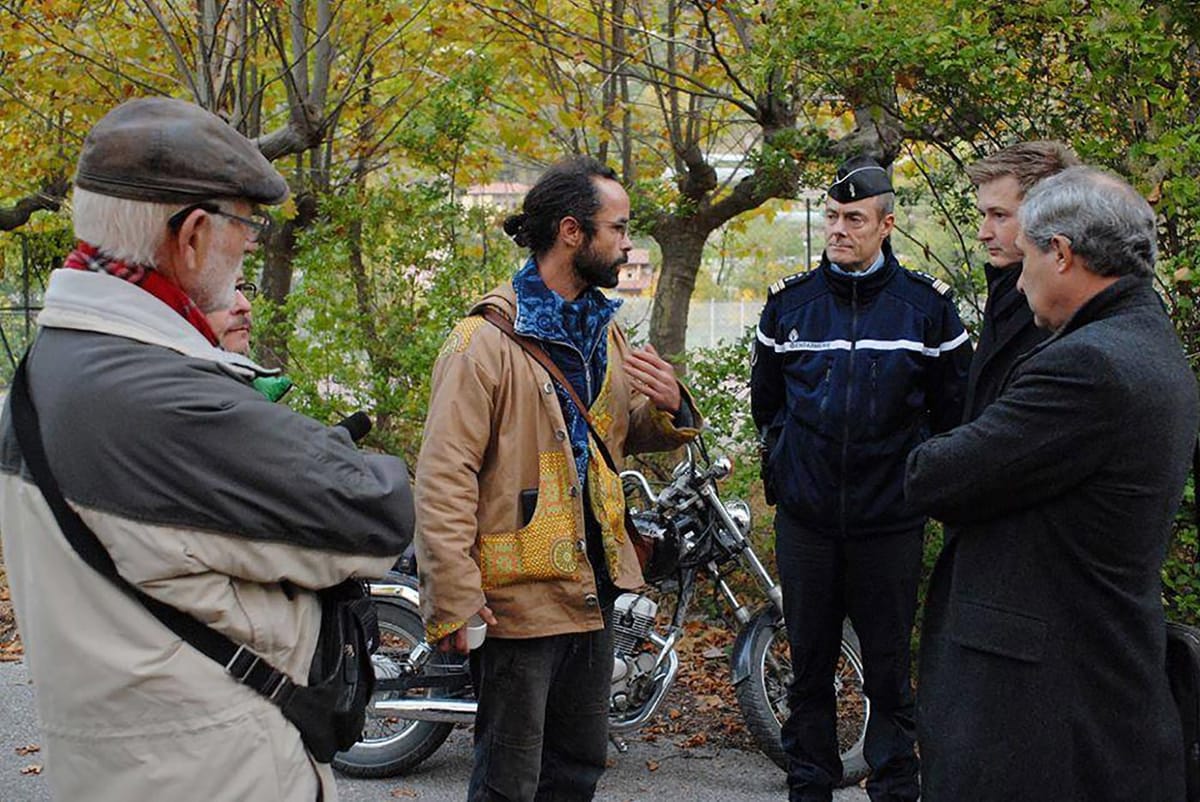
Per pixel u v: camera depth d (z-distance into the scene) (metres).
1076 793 2.62
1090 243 2.64
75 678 1.90
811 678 4.00
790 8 5.22
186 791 1.89
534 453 3.16
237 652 1.93
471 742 4.98
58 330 1.94
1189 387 2.63
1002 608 2.68
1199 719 2.69
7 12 7.81
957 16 4.91
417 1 7.72
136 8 8.25
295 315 6.59
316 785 2.03
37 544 1.90
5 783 4.55
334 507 1.98
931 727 2.81
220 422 1.90
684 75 7.01
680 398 3.37
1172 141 4.43
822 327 3.88
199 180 1.94
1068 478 2.59
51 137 9.27
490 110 8.16
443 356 3.18
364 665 2.18
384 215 6.52
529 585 3.15
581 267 3.21
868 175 3.80
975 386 3.29
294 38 7.07
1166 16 4.60
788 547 3.95
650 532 4.45
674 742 4.96
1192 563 4.56
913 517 3.85
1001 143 5.05
